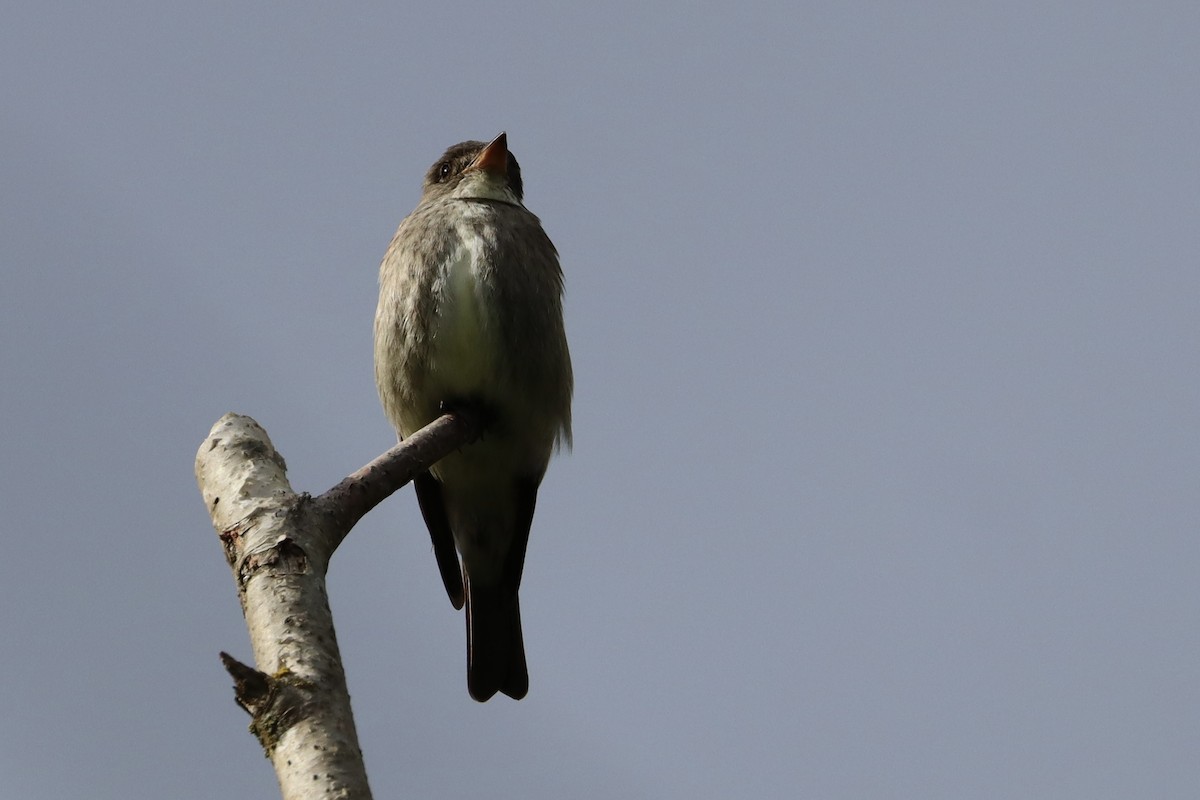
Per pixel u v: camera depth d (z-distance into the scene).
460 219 10.50
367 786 4.62
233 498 5.72
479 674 10.91
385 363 10.37
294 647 5.06
